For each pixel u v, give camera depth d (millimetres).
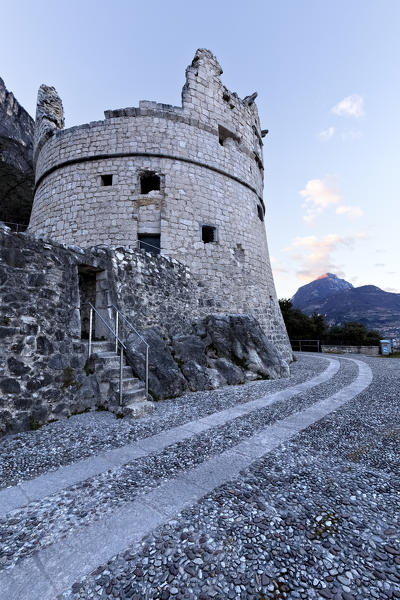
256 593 1791
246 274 13242
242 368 9383
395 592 1799
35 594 1759
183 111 12805
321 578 1908
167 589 1812
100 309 7242
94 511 2611
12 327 4652
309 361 15250
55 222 11945
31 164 20109
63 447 3980
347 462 3646
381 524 2469
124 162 11867
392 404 6250
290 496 2865
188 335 9102
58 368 5270
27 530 2359
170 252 11195
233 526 2408
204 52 14086
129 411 5227
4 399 4395
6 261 4727
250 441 4227
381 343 19812
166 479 3174
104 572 1944
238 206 13992
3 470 3354
